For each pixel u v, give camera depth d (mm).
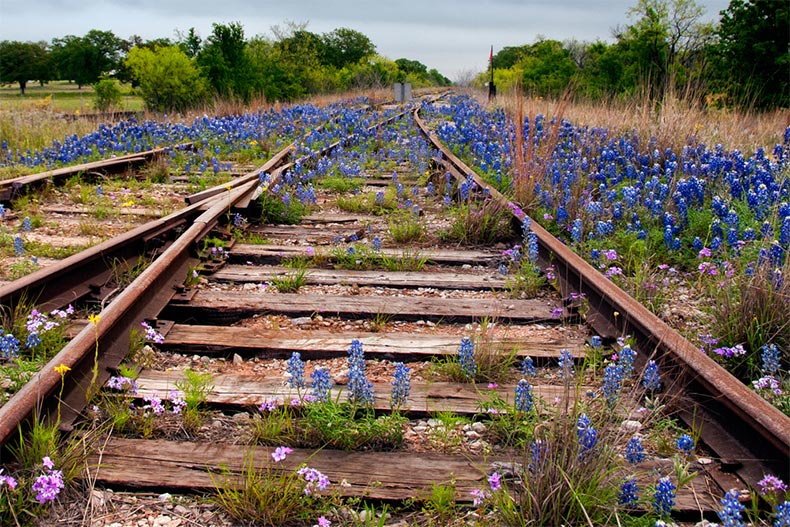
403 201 8234
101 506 2660
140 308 4289
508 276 5480
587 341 4195
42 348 3877
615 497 2650
